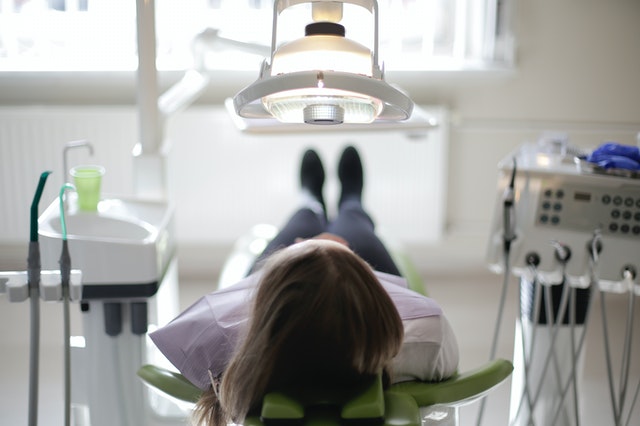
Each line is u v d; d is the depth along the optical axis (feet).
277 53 3.82
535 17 9.68
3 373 7.63
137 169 6.24
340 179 8.41
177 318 4.44
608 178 5.00
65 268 4.02
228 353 4.16
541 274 5.13
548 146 6.01
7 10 9.60
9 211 9.74
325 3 3.94
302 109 3.88
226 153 9.84
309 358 3.56
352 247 6.44
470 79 9.87
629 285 5.03
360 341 3.53
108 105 9.94
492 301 9.69
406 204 10.07
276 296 3.58
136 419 5.34
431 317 4.35
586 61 9.77
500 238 5.23
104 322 5.14
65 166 5.73
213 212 10.07
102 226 5.65
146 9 5.97
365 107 3.84
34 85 9.87
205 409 4.06
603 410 6.94
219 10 9.77
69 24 9.72
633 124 9.89
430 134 9.77
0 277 3.99
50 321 8.86
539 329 5.58
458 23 9.93
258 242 7.51
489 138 10.11
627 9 9.56
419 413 3.71
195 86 6.92
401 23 9.82
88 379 5.31
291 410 3.43
